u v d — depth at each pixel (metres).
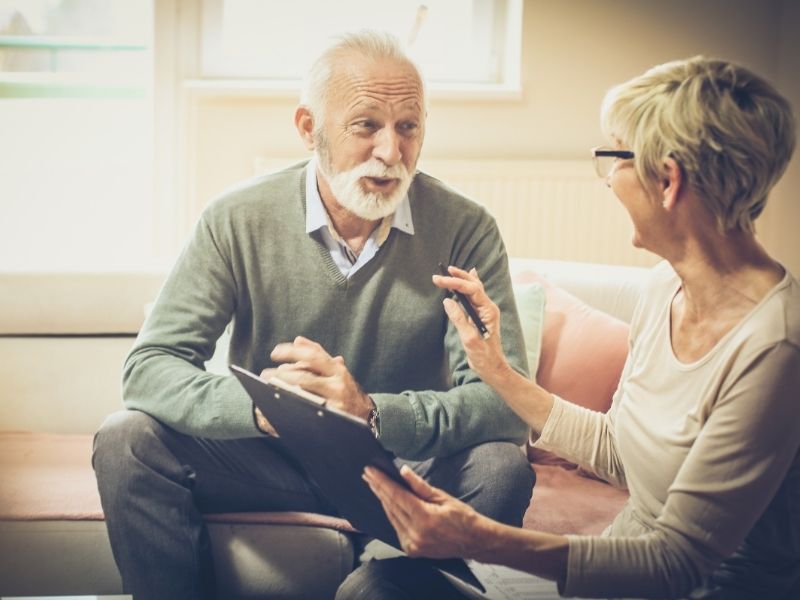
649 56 3.29
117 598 1.84
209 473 1.74
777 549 1.28
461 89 3.19
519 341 1.78
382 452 1.16
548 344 2.15
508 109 3.26
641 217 1.29
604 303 2.27
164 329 1.75
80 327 2.38
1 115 3.36
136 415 1.67
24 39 3.32
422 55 3.35
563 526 1.81
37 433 2.30
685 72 1.25
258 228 1.78
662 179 1.26
